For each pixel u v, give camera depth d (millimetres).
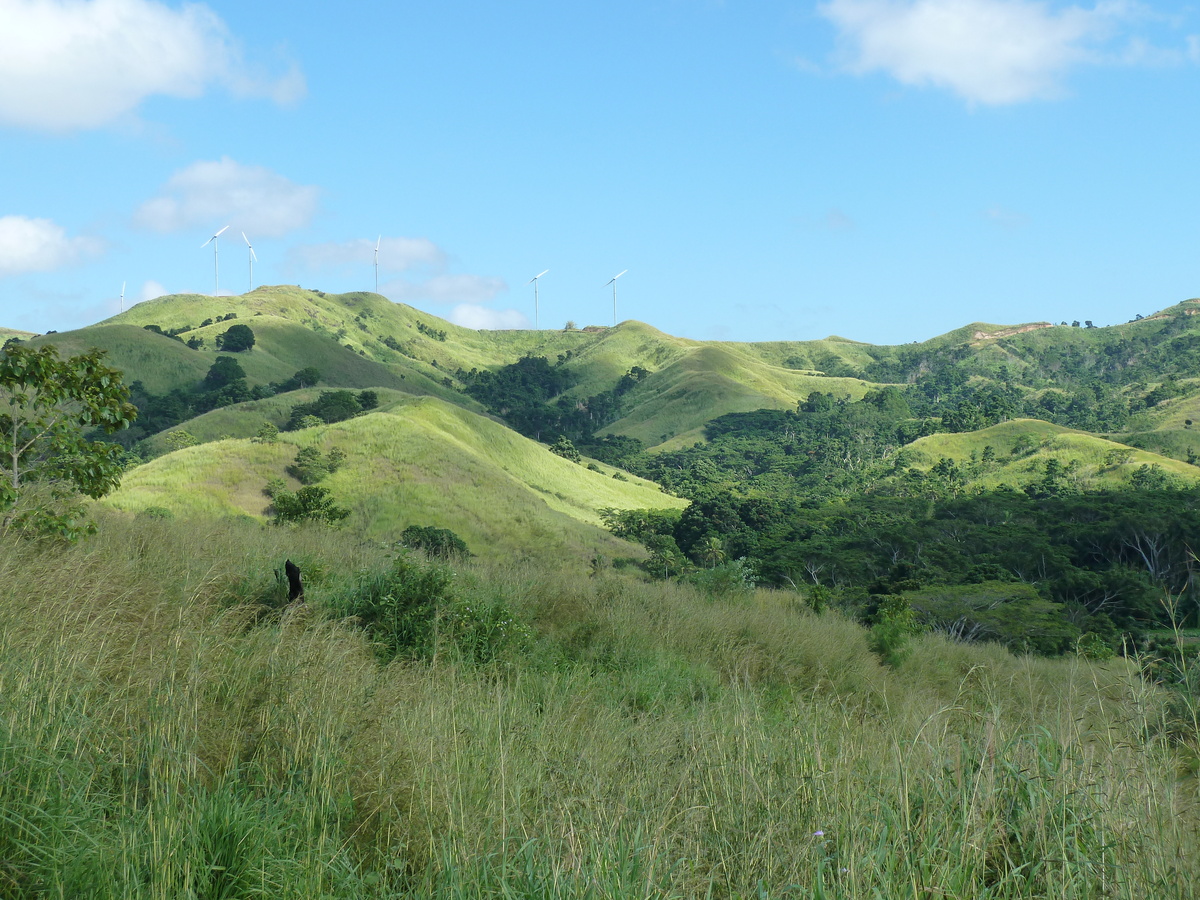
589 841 3299
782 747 4762
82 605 5215
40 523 7762
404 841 3590
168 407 129500
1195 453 138000
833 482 133750
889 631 13875
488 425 93312
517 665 7648
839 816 3559
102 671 4504
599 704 6922
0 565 5562
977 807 3379
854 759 4406
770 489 135500
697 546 69250
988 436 139250
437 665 6824
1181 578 44969
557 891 2859
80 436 8758
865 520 74375
